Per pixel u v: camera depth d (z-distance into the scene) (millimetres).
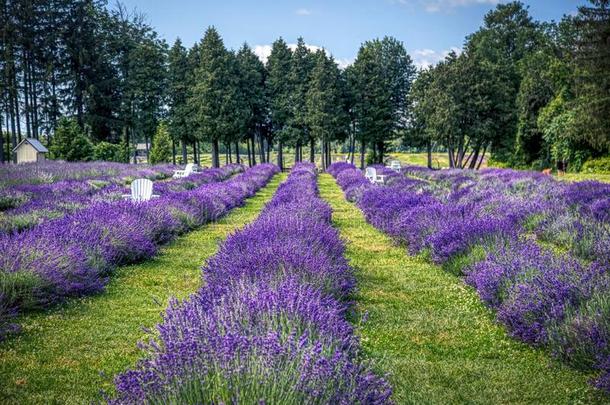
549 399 4098
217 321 3945
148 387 2953
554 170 49469
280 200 14328
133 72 54531
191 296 4996
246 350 3223
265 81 59188
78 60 56094
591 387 4223
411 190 20531
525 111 51562
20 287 5977
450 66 47000
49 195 16062
